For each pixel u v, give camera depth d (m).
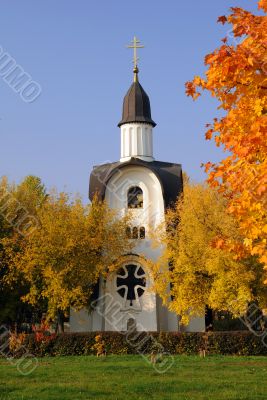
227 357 25.31
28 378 18.02
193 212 30.67
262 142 8.89
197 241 29.86
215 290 28.66
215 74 9.42
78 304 32.91
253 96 9.61
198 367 21.03
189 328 37.47
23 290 36.56
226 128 9.98
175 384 16.30
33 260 32.25
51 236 32.75
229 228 26.92
